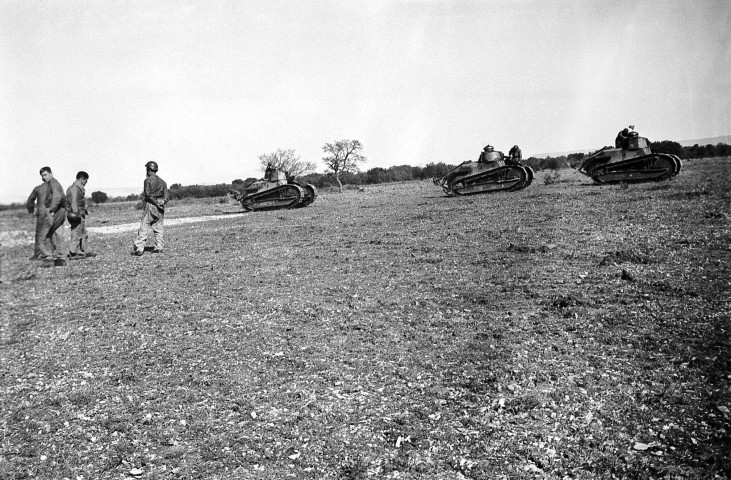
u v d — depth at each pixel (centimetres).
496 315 962
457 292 1112
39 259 1528
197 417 654
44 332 958
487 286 1141
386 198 3862
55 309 1099
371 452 577
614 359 757
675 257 1245
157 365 809
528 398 665
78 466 561
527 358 777
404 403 675
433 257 1465
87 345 895
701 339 791
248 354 844
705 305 922
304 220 2656
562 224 1822
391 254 1562
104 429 631
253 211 3678
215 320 1011
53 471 553
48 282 1333
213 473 547
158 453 583
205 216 3431
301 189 3562
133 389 729
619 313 918
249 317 1022
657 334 821
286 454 577
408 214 2548
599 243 1470
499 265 1307
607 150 3256
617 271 1171
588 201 2394
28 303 1138
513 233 1725
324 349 850
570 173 4706
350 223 2362
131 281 1347
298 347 863
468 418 633
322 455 574
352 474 537
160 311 1081
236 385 736
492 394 682
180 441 606
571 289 1073
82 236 1727
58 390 730
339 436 608
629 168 3161
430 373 751
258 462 564
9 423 646
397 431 613
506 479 525
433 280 1223
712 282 1039
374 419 640
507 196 3039
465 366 763
